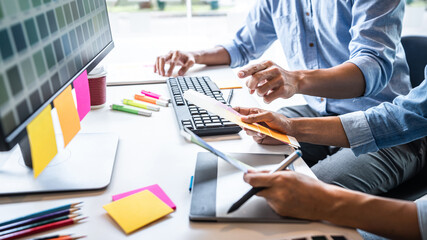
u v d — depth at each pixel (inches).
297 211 18.4
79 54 27.2
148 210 19.1
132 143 27.2
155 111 33.6
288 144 26.3
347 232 18.0
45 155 19.9
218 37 85.3
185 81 39.3
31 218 18.3
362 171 32.5
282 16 49.5
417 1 85.5
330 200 18.5
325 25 44.9
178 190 21.2
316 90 33.9
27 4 19.7
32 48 19.8
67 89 23.8
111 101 36.2
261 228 18.1
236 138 28.2
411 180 35.0
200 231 17.8
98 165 23.4
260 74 29.8
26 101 18.6
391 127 28.8
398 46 39.9
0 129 16.2
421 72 40.9
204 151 25.7
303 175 19.9
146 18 80.4
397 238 18.3
